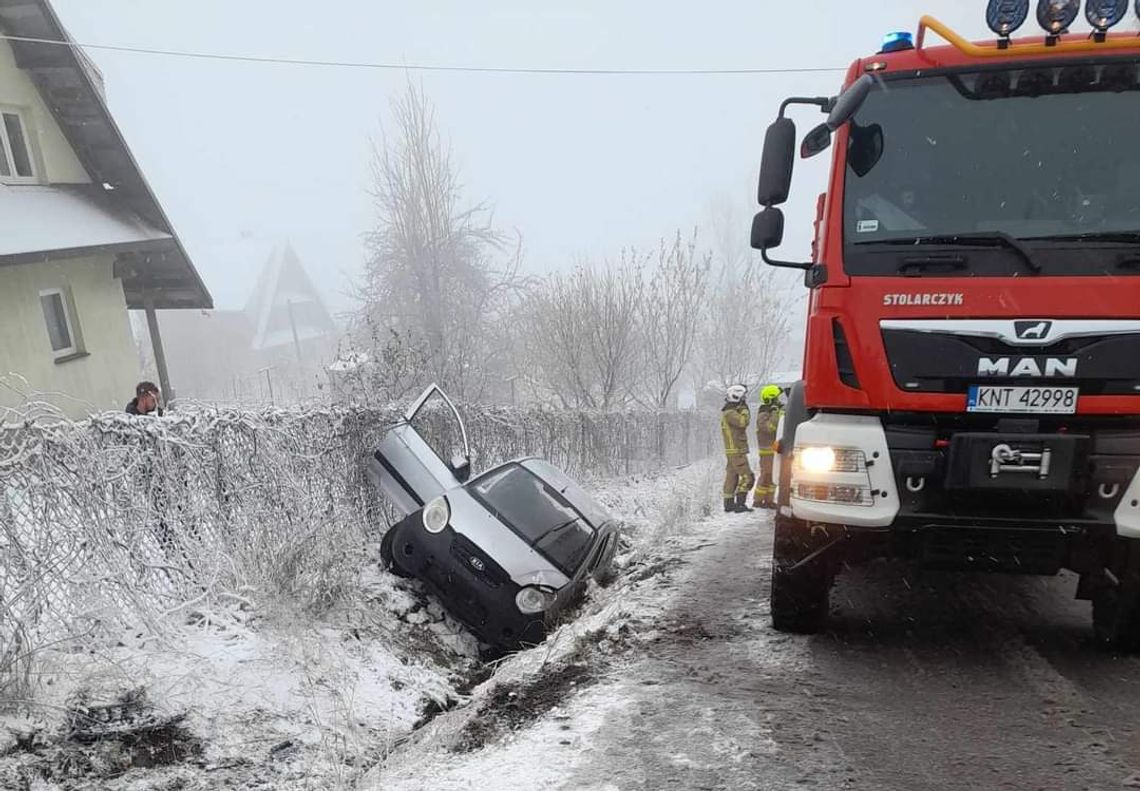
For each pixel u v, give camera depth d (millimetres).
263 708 4145
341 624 5398
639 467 19172
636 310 21266
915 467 3658
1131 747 3143
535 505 6953
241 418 5973
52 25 12570
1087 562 3678
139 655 4293
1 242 10758
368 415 7852
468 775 3020
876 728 3324
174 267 16000
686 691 3713
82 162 14250
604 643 4426
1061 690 3668
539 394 21625
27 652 3732
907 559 3934
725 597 5203
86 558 4328
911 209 3779
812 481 3812
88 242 12445
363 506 7613
